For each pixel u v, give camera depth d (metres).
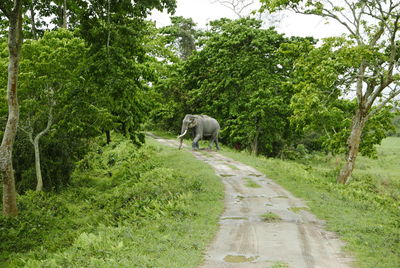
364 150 25.45
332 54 18.14
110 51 15.95
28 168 21.05
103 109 20.89
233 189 15.87
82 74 18.52
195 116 30.42
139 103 26.27
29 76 17.11
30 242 12.59
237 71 36.44
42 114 20.34
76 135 22.25
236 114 35.97
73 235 12.36
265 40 34.94
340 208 13.09
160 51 24.59
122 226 11.15
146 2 14.81
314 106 21.02
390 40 19.44
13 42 14.61
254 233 10.03
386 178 28.20
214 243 9.19
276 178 18.52
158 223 10.84
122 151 29.97
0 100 17.70
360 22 21.28
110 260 7.61
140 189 17.19
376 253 8.55
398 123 51.72
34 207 16.75
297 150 45.12
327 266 7.73
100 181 24.44
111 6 16.00
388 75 18.86
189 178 17.62
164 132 49.56
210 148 31.34
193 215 11.70
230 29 37.47
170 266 7.43
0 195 18.59
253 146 37.50
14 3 14.23
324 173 25.22
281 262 7.87
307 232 10.22
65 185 22.33
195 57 38.59
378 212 13.16
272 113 35.03
